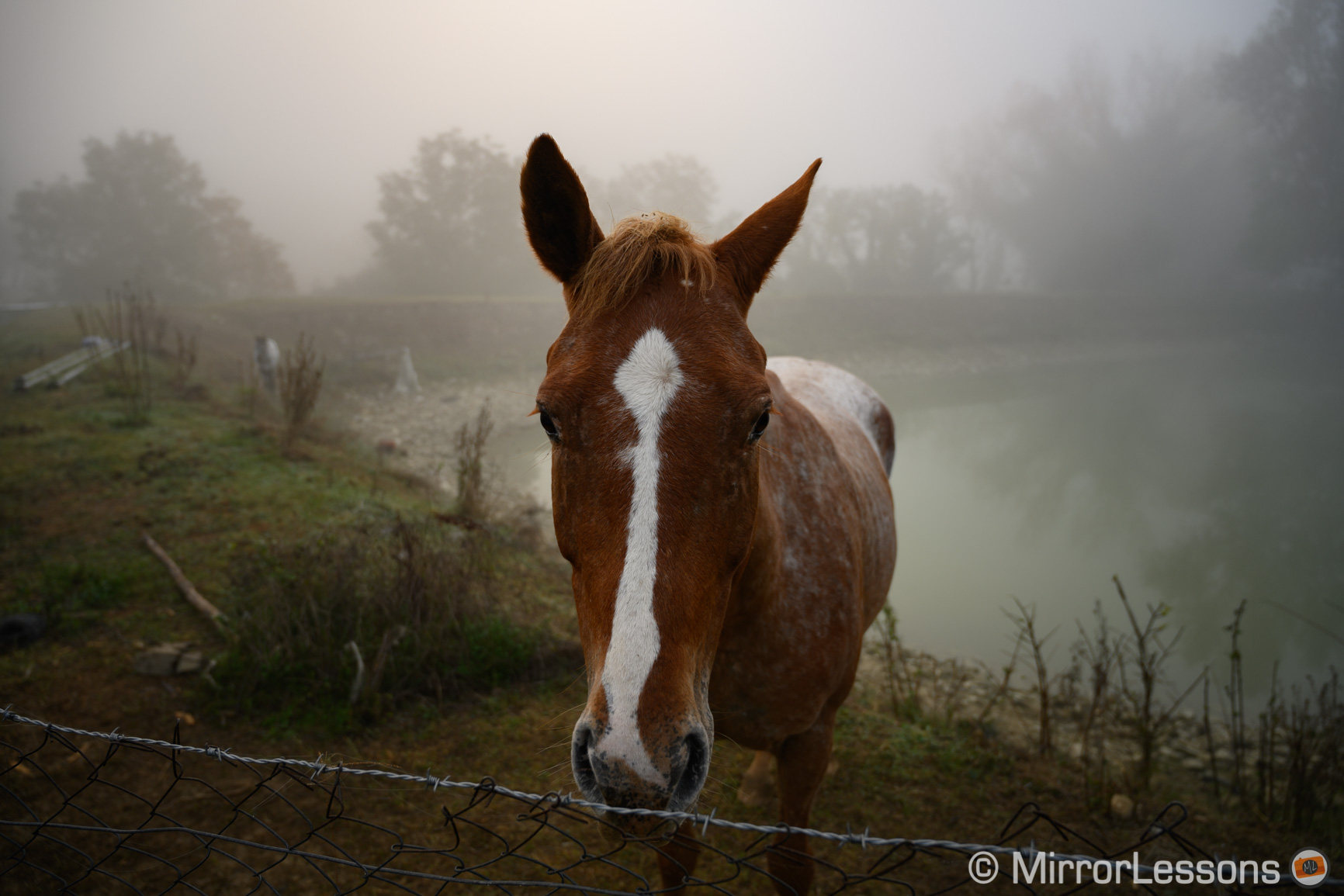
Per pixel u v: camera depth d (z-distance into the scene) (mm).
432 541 5691
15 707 3896
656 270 1729
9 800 3227
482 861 3025
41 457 7891
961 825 3508
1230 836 3590
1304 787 3781
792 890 2414
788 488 2354
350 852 3064
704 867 3104
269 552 5457
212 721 3891
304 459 8406
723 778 3604
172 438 8750
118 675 4227
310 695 4039
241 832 3154
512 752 3793
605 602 1452
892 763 3928
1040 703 5512
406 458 11742
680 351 1581
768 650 2180
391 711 4023
